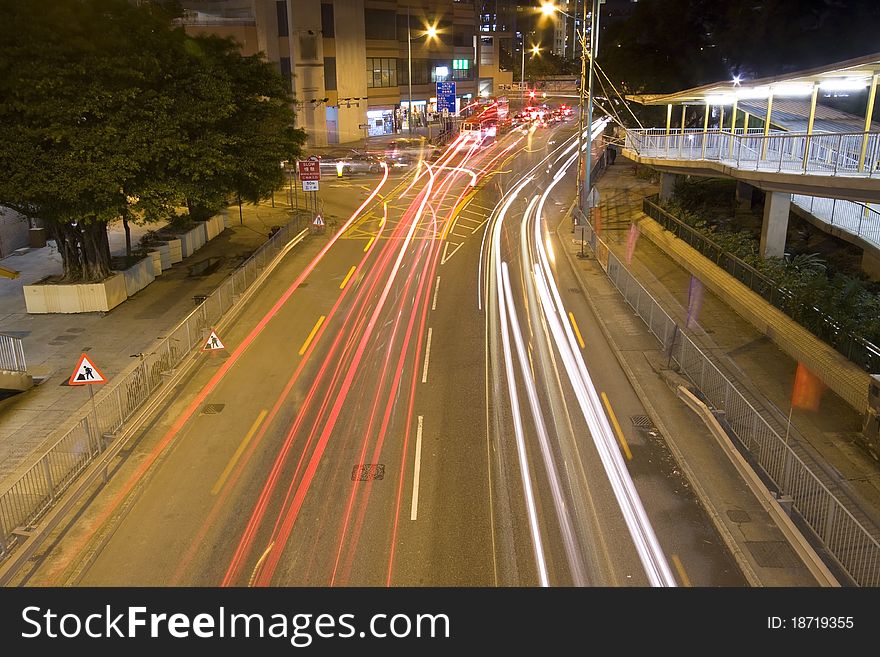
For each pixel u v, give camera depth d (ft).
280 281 101.30
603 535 42.98
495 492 47.67
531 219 142.51
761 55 144.25
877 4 131.23
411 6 286.25
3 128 72.90
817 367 63.31
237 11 255.29
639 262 108.58
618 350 72.69
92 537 43.93
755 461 50.21
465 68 333.62
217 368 70.18
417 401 61.87
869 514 43.98
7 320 83.61
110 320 83.76
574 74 540.52
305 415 59.82
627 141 161.89
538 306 88.28
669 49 169.58
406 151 238.48
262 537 43.45
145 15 84.94
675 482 48.85
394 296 93.35
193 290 95.91
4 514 43.80
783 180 79.66
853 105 122.83
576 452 52.95
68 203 75.87
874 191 64.54
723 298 87.86
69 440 51.78
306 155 221.05
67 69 74.43
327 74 251.60
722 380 57.16
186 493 48.60
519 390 63.82
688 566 40.09
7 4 74.08
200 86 84.79
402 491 48.03
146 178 80.89
